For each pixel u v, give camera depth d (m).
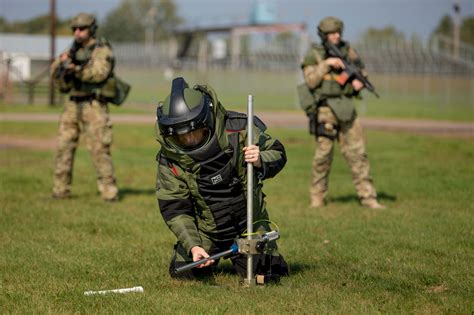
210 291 5.62
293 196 11.30
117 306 5.25
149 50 73.31
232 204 5.53
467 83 49.94
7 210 9.78
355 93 10.05
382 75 55.31
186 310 5.12
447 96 50.16
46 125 24.09
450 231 8.38
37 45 68.56
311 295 5.49
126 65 75.62
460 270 6.49
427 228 8.59
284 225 8.91
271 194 11.51
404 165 14.74
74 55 10.00
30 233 8.34
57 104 34.72
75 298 5.53
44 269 6.62
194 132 5.16
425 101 48.75
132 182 13.02
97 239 8.06
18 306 5.36
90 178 13.10
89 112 10.39
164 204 5.53
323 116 10.09
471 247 7.53
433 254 7.22
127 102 39.38
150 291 5.70
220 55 68.12
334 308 5.17
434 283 6.07
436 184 12.11
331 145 10.23
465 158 16.05
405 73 53.72
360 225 8.83
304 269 6.55
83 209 9.95
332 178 13.29
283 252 7.38
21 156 16.48
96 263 6.88
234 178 5.43
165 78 65.56
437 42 52.56
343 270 6.49
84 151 17.69
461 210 9.83
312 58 10.01
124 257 7.14
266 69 59.78
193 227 5.52
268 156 5.47
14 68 43.78
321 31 10.02
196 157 5.25
